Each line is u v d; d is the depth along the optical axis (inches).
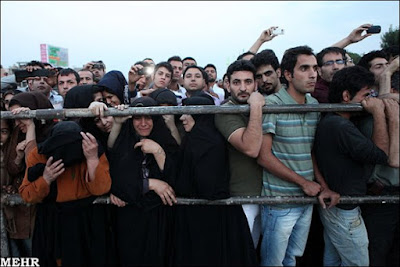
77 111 73.6
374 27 118.9
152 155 78.6
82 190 75.2
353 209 76.5
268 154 74.5
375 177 80.2
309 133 77.3
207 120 78.7
